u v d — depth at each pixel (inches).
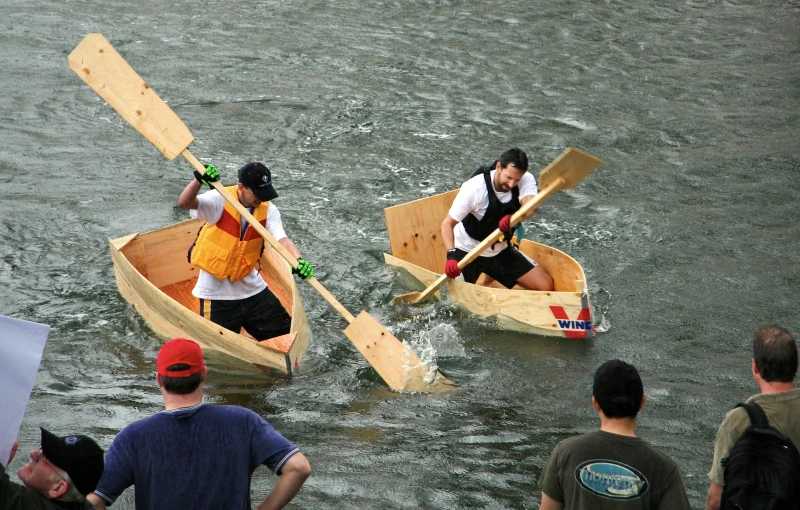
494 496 633.6
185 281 1096.2
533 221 1238.3
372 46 2046.0
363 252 1146.0
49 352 884.0
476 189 957.8
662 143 1526.8
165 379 419.5
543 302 922.7
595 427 740.7
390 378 828.6
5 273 1059.3
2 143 1488.7
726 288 1024.9
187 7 2311.8
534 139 1558.8
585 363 863.7
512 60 1959.9
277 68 1900.8
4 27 2095.2
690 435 721.6
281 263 1008.2
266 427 429.4
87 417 754.8
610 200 1305.4
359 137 1567.4
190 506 415.8
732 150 1483.8
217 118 1637.6
